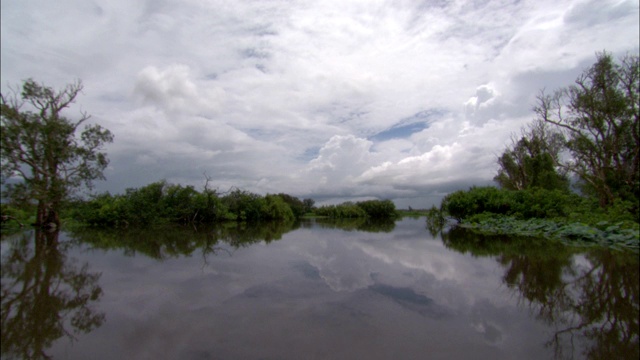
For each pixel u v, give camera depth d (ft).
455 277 29.91
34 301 23.85
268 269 34.86
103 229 100.68
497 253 42.65
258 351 15.20
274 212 182.80
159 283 28.86
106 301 23.67
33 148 88.79
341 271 33.53
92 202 114.62
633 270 30.83
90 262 39.70
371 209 243.19
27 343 16.66
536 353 15.03
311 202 324.39
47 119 91.04
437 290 25.75
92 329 18.39
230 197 169.07
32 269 35.50
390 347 15.62
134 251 49.83
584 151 75.72
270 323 18.79
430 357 14.66
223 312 20.89
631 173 70.08
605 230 51.93
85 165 97.50
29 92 89.30
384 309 21.25
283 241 64.80
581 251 42.11
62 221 124.06
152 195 136.15
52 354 15.42
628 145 73.00
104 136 99.76
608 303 21.84
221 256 44.39
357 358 14.52
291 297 24.20
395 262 38.32
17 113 86.02
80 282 29.55
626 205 61.00
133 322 19.36
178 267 36.27
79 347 16.10
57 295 25.35
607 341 16.16
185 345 16.01
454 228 90.68
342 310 21.12
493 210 92.07
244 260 40.83
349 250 49.60
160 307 22.09
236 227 117.19
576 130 76.28
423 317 19.72
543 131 108.68
